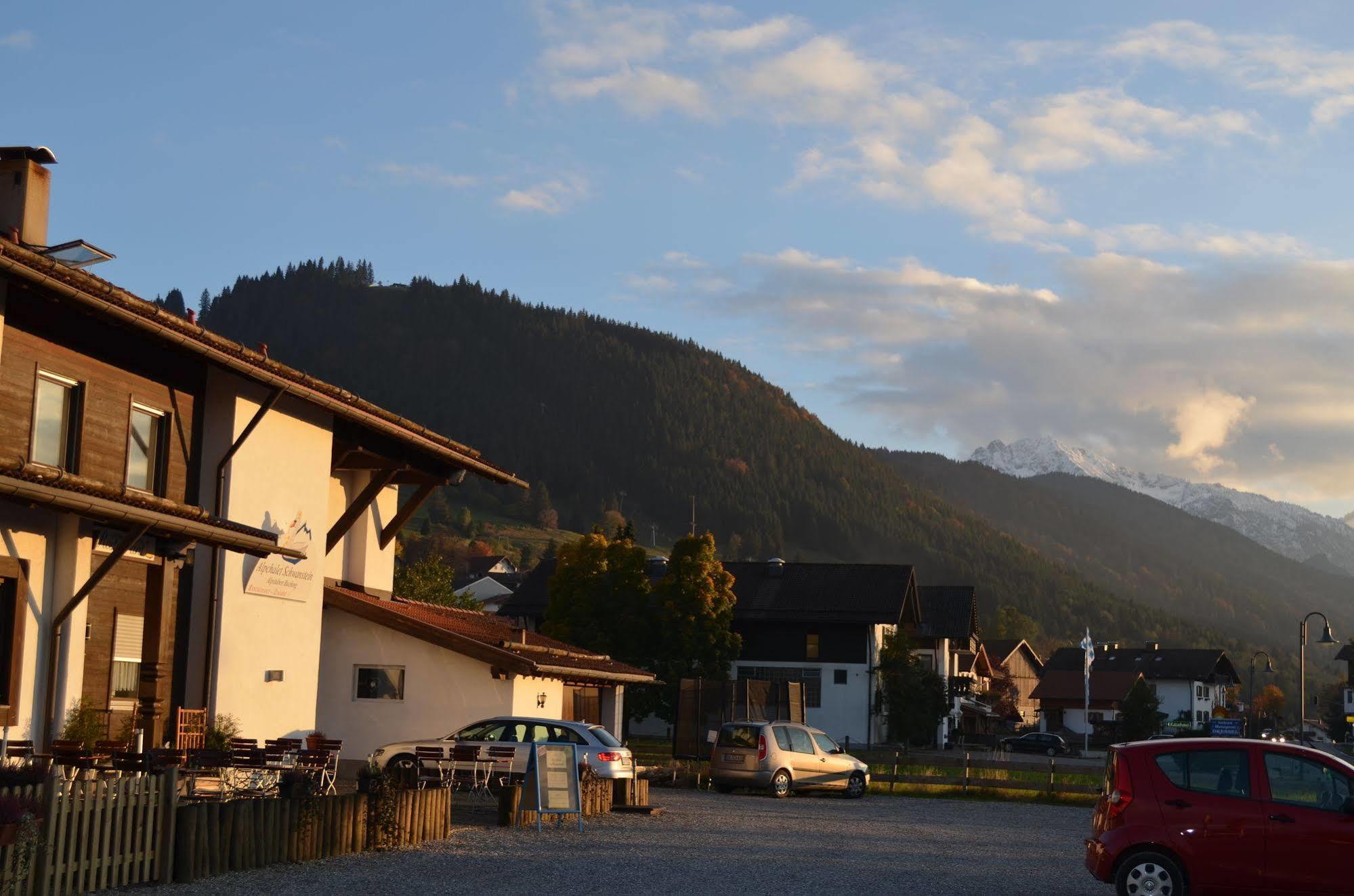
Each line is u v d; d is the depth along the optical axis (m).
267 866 14.73
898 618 66.69
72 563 18.66
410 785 19.39
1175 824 13.21
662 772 34.44
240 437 22.61
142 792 13.09
